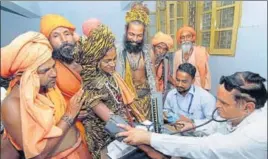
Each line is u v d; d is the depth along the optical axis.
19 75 0.66
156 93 0.88
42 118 0.66
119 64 0.84
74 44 0.75
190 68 0.90
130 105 0.85
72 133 0.76
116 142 0.81
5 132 0.69
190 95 0.92
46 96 0.70
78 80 0.76
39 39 0.67
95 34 0.77
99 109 0.79
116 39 0.86
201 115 0.92
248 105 0.75
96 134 0.80
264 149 0.71
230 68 0.90
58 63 0.73
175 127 0.90
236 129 0.78
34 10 0.83
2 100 0.67
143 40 0.87
